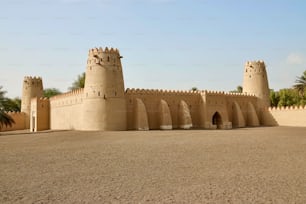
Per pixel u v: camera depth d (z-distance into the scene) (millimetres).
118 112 34750
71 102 40156
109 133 29328
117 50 35906
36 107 47312
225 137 23750
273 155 14023
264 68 53844
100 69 34719
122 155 14539
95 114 34219
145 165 11914
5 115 42375
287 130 33250
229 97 48312
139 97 38469
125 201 7434
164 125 38562
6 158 14273
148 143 19719
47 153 15719
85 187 8773
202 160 12844
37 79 58344
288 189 8266
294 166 11367
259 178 9531
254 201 7297
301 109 45031
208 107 43219
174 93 41812
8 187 8938
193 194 7918
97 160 13227
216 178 9609
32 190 8570
